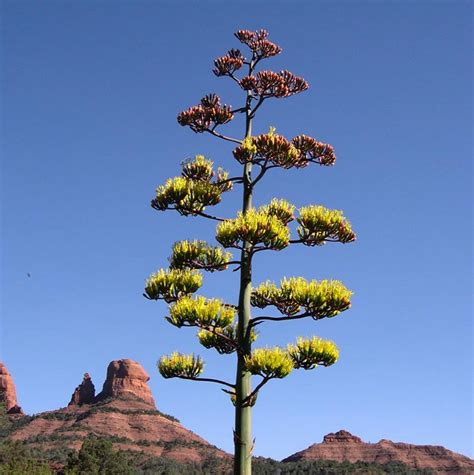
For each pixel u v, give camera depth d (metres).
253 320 16.61
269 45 19.31
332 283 16.30
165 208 17.62
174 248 17.41
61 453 162.00
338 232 16.84
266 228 16.02
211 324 16.53
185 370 16.83
